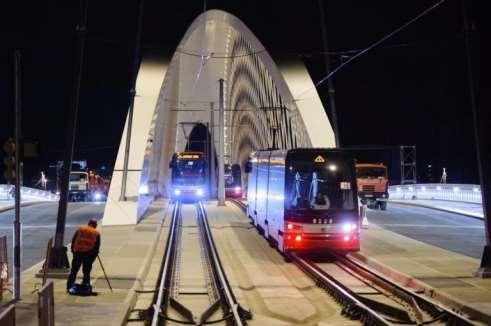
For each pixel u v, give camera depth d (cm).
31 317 1178
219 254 2330
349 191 2156
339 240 2127
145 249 2308
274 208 2384
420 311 1294
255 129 8231
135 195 3769
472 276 1688
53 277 1694
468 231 3044
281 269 2009
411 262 1955
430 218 3744
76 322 1163
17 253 1375
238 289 1670
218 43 6172
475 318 1252
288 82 4619
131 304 1389
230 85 7769
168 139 7056
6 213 4194
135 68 3781
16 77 1404
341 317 1334
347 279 1830
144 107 4281
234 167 6431
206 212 4069
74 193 6125
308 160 2159
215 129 8175
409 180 6550
